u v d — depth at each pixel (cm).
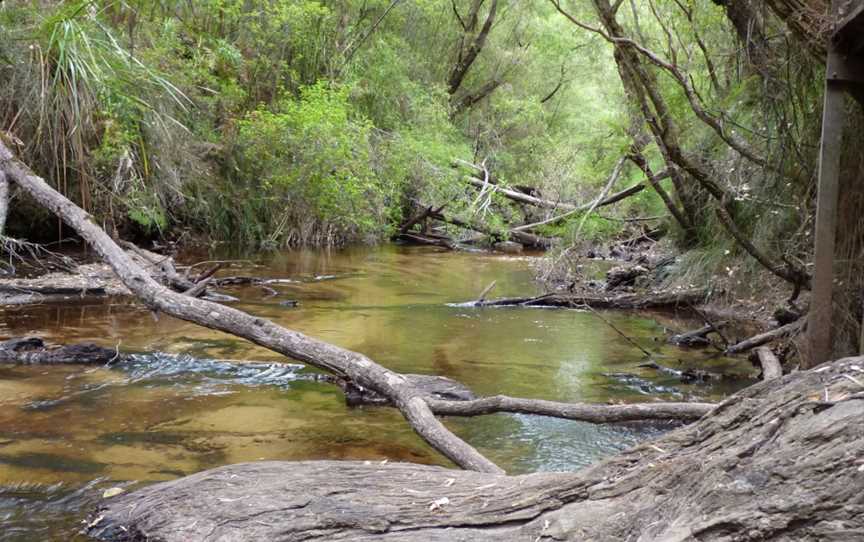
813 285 418
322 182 1220
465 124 1933
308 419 403
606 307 820
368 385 385
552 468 343
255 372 491
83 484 302
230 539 231
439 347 591
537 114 1934
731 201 727
